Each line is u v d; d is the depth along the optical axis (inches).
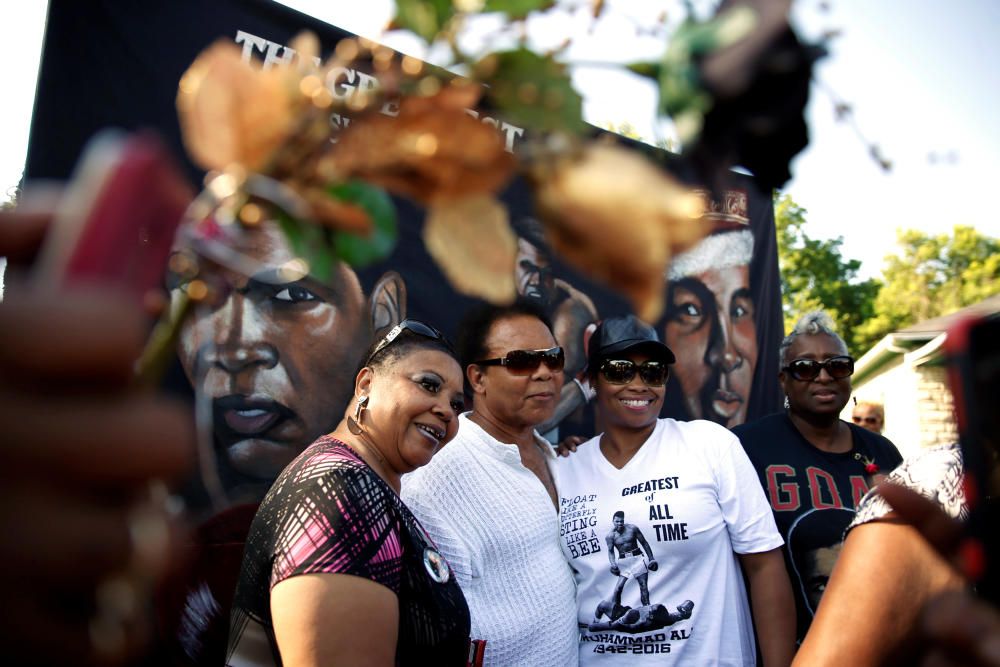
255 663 53.5
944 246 809.5
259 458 109.6
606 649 89.9
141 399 11.7
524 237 135.8
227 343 109.4
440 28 13.9
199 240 13.5
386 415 68.0
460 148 13.8
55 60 100.1
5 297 11.3
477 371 99.6
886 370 475.5
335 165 13.8
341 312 119.3
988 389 24.1
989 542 24.1
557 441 141.7
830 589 37.1
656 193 13.1
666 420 105.2
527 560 83.3
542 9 13.9
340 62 14.2
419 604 55.8
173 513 13.2
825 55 13.0
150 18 106.0
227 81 13.7
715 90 12.8
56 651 11.0
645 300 13.1
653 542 91.6
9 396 10.7
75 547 10.8
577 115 13.9
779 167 13.3
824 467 113.0
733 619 91.0
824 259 800.3
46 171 97.3
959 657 23.7
